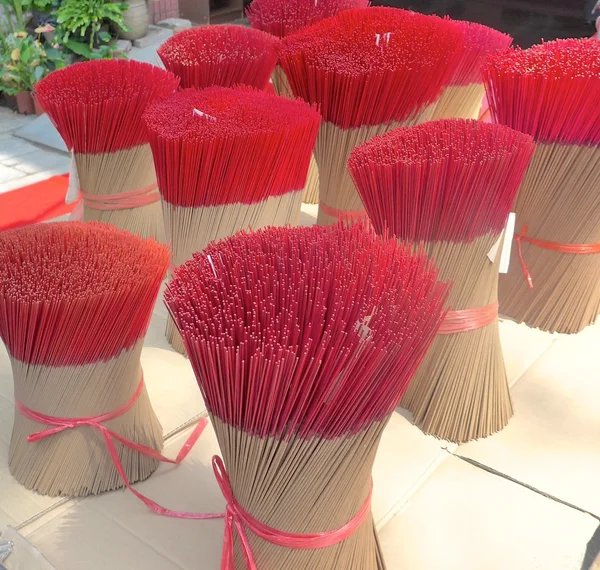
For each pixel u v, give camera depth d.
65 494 1.11
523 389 1.40
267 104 1.38
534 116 1.36
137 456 1.14
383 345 0.67
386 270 0.76
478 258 1.11
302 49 1.45
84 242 1.08
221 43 1.72
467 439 1.26
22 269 1.00
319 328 0.68
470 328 1.18
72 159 1.56
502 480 1.17
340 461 0.74
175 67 1.66
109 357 1.02
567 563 1.02
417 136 1.12
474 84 1.86
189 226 1.35
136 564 1.00
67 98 1.50
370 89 1.36
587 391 1.40
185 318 0.72
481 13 3.74
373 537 0.92
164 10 4.65
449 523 1.09
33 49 3.60
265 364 0.66
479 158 1.01
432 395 1.26
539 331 1.59
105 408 1.07
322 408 0.70
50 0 3.93
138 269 1.01
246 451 0.75
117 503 1.11
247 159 1.26
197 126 1.28
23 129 3.34
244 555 0.86
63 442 1.08
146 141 1.62
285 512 0.78
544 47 1.48
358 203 1.52
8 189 2.72
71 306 0.93
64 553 1.02
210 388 0.73
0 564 0.99
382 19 1.63
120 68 1.64
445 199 1.03
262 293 0.73
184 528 1.07
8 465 1.18
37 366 1.01
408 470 1.19
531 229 1.52
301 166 1.37
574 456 1.23
